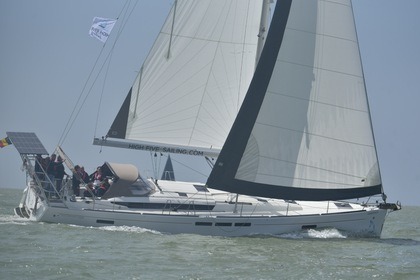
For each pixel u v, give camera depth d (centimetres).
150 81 9694
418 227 13575
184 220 8562
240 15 9662
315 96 8875
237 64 9669
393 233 11606
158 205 8800
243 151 8788
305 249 8038
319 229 9006
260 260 7244
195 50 9700
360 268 7119
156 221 8519
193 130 9694
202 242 8050
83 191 9038
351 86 8906
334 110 8875
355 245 8544
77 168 9119
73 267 6397
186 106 9700
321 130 8862
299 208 9294
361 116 8906
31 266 6362
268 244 8194
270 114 8825
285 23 8894
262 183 8800
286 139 8831
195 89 9700
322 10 8944
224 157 8806
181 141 9700
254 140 8800
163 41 9688
